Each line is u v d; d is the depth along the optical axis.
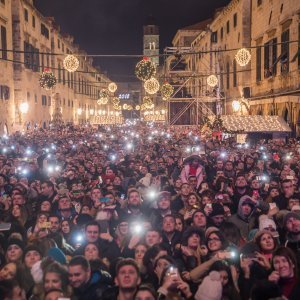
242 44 39.12
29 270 6.18
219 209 8.55
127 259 5.38
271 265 5.88
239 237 7.79
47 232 7.61
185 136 29.75
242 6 38.84
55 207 9.93
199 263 6.62
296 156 16.34
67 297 5.37
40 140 25.17
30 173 14.30
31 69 40.38
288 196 9.90
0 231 7.99
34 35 42.59
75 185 11.38
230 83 43.62
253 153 17.84
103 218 8.53
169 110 45.31
